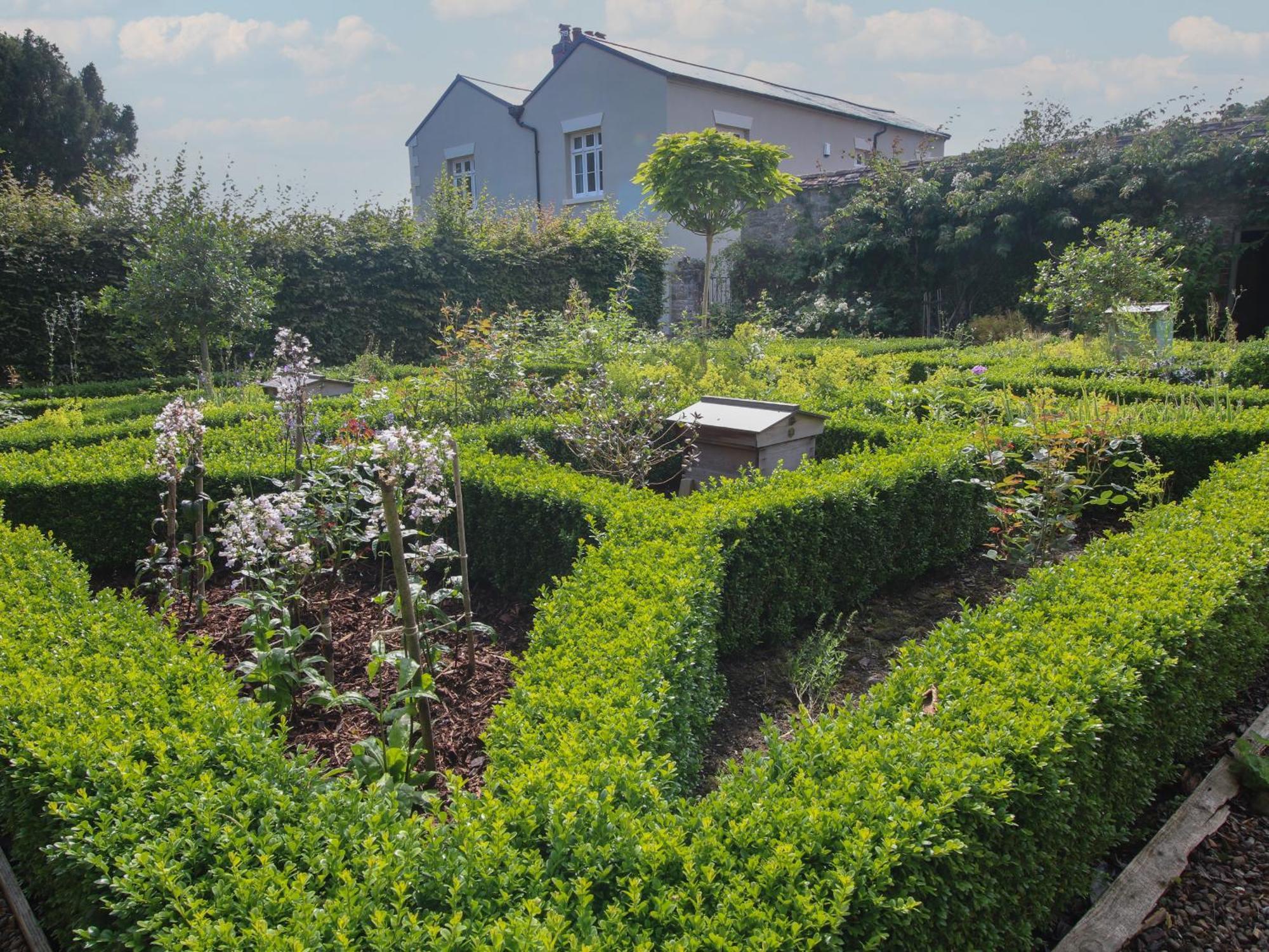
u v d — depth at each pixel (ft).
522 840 6.50
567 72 67.31
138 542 18.39
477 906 5.75
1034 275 52.34
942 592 17.04
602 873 6.07
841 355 30.96
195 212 33.68
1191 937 8.59
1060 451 16.44
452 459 14.19
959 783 7.04
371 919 5.67
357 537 14.26
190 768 7.47
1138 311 31.27
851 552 15.70
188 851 6.39
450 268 49.70
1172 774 10.76
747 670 13.94
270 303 35.45
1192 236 46.78
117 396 37.68
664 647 9.74
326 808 6.88
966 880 6.97
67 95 91.04
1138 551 12.37
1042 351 35.55
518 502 16.15
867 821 6.63
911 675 9.22
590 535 14.96
